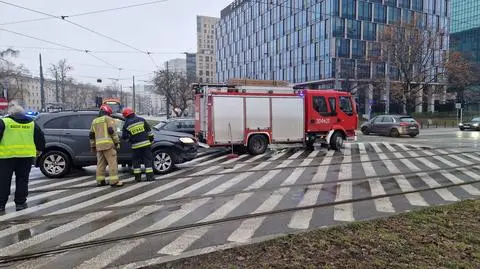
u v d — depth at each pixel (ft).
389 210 21.89
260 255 14.37
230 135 47.62
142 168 34.94
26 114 22.84
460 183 30.04
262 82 51.42
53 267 14.03
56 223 19.48
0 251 15.67
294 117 51.34
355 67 189.67
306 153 50.83
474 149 56.70
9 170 21.91
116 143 28.78
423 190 27.43
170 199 24.44
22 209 22.16
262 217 20.35
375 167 38.24
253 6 276.00
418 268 12.91
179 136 35.50
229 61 319.27
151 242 16.56
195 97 51.37
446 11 224.33
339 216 20.56
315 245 15.24
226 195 25.58
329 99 53.98
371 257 13.98
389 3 207.82
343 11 196.03
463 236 16.15
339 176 32.99
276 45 246.68
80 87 281.33
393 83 157.58
